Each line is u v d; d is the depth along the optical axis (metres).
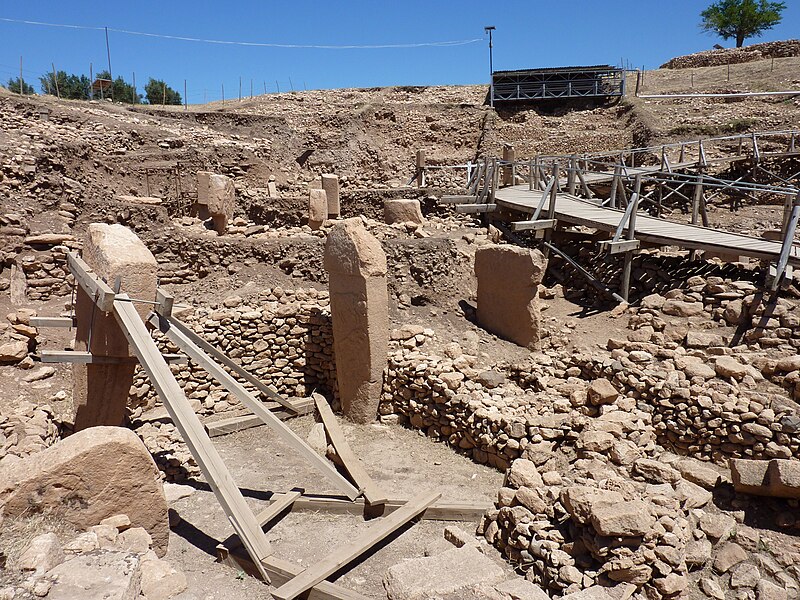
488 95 30.19
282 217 14.80
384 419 8.75
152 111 22.05
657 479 5.73
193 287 11.31
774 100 23.61
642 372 7.39
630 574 4.53
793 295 8.37
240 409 9.13
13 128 14.12
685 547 4.97
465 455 7.62
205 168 17.70
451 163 25.53
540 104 29.02
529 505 5.29
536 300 9.33
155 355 5.88
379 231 12.72
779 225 14.66
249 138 22.53
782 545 5.27
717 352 7.79
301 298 10.19
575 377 8.14
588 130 26.36
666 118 24.30
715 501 5.79
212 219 13.78
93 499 4.61
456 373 8.18
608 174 16.02
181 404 5.61
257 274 11.44
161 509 5.02
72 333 8.62
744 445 6.29
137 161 16.30
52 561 3.84
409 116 28.61
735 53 31.23
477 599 4.21
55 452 4.51
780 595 4.75
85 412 6.86
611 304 10.62
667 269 10.55
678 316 9.04
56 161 12.97
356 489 6.45
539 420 6.88
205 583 5.07
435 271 11.20
